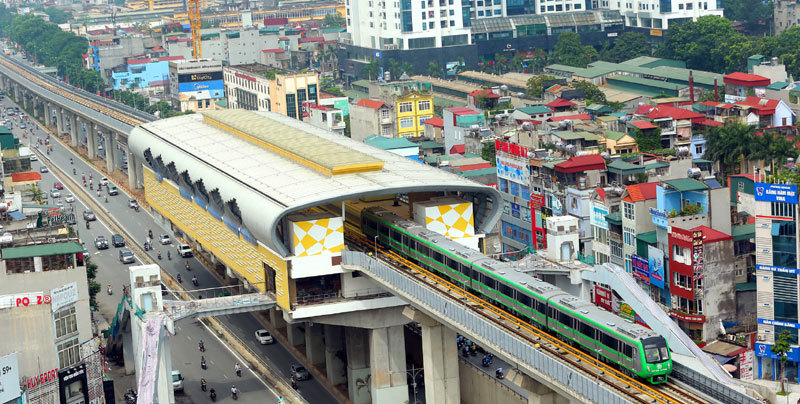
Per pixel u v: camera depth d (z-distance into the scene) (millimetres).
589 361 127250
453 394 161875
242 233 181875
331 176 178750
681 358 132500
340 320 167750
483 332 138375
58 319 157000
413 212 179625
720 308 176375
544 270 166375
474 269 152500
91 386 161875
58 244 164500
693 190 185000
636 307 150875
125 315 179750
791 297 167625
